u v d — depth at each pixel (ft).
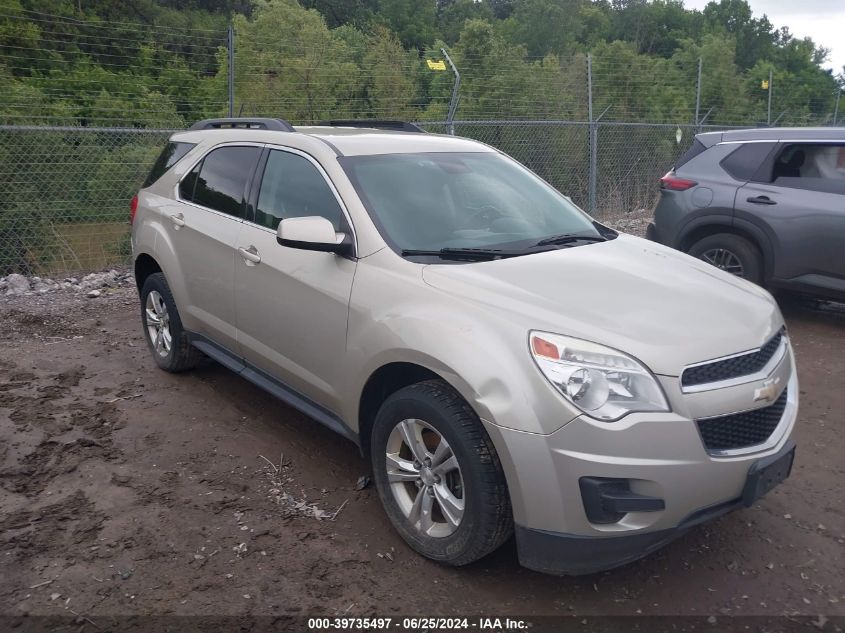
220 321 15.21
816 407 16.74
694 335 9.91
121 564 10.76
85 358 19.53
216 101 49.11
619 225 40.24
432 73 53.31
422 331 10.42
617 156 47.09
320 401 12.90
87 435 14.92
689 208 23.86
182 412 16.07
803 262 21.77
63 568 10.64
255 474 13.47
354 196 12.50
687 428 9.23
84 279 29.14
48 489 12.86
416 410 10.49
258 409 16.30
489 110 51.90
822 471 13.83
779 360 10.78
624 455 9.02
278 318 13.33
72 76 45.70
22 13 46.19
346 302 11.79
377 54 57.98
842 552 11.33
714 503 9.60
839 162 21.62
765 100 80.74
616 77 64.18
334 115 48.88
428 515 10.77
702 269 12.82
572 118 55.47
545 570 9.67
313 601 10.04
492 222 13.28
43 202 32.91
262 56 50.52
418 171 13.66
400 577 10.57
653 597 10.28
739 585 10.55
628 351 9.39
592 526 9.19
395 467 11.19
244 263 14.14
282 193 13.91
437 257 11.75
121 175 34.71
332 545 11.30
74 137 34.17
